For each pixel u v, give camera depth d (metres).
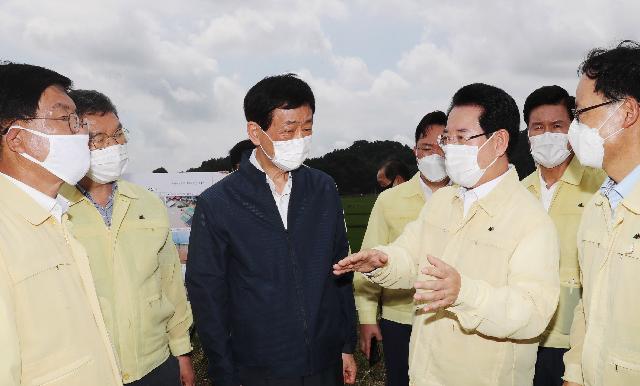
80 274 1.81
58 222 1.79
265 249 2.51
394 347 3.61
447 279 1.81
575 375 2.18
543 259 2.02
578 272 3.00
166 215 2.92
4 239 1.51
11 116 1.66
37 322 1.54
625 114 1.86
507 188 2.22
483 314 1.84
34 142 1.69
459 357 2.14
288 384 2.49
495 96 2.20
